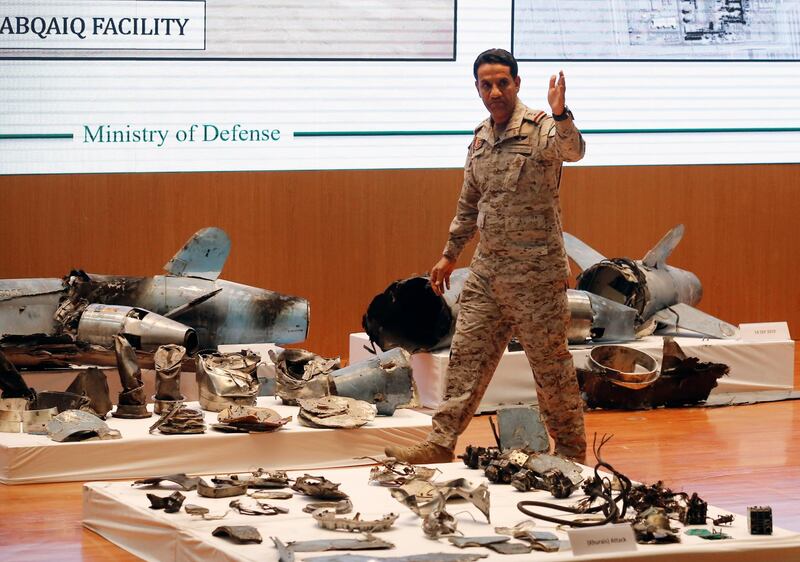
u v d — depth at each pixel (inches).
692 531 209.5
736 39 508.7
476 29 476.1
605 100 496.7
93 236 451.8
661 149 507.2
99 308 353.7
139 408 305.6
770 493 282.2
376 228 479.8
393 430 300.8
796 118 521.3
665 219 514.9
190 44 451.2
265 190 466.3
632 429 356.5
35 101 440.8
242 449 287.1
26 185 443.8
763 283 534.9
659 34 498.9
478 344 273.9
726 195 522.9
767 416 380.8
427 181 482.3
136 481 244.7
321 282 476.7
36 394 306.2
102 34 443.5
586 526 212.8
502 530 209.8
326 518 210.2
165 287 375.9
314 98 464.8
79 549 230.1
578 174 502.3
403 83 471.8
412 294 389.1
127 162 451.8
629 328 407.8
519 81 272.4
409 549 197.9
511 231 268.2
